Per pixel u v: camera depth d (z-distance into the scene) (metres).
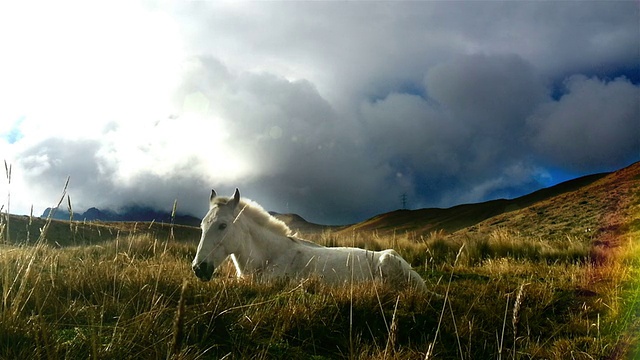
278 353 4.00
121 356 3.22
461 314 5.27
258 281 6.44
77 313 4.04
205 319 4.14
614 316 5.27
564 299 6.17
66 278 5.04
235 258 7.22
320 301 4.93
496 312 5.40
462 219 91.56
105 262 5.62
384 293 5.39
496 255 11.84
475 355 4.46
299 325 4.46
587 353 4.27
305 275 7.03
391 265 6.62
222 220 6.77
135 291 4.76
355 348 4.21
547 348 4.59
